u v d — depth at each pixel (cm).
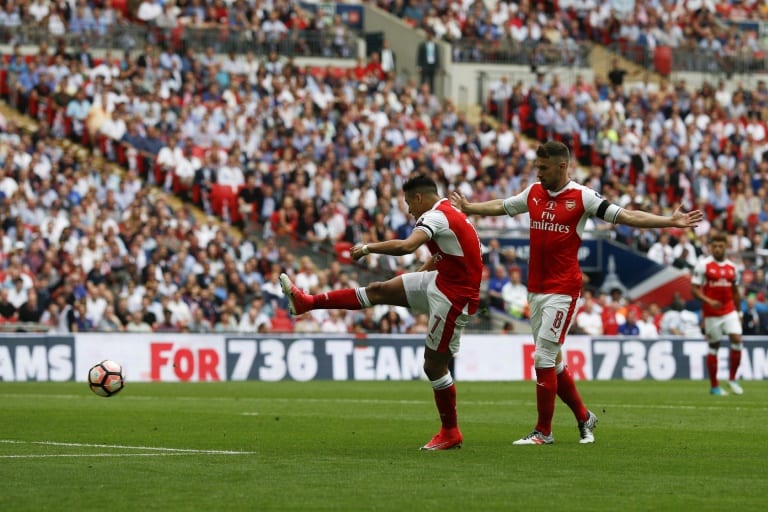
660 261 10344
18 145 9056
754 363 8812
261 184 9631
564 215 3406
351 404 5475
